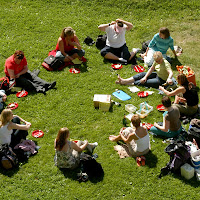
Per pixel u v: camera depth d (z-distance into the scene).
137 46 19.53
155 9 22.56
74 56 17.86
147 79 16.33
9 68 15.52
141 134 12.20
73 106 15.04
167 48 17.61
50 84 15.99
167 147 11.89
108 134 13.62
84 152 12.73
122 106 15.05
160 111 14.80
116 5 22.81
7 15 21.64
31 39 19.66
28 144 12.85
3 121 11.86
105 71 17.41
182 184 11.62
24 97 15.44
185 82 14.09
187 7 22.56
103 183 11.66
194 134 12.64
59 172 11.97
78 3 22.97
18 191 11.31
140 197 11.23
